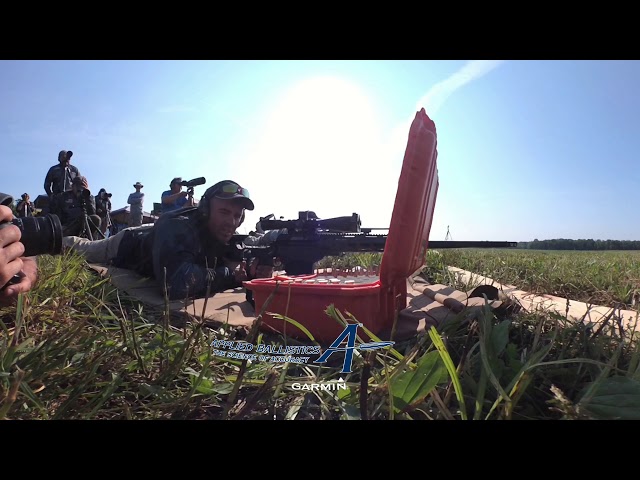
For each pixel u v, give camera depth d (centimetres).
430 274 453
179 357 135
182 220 315
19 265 158
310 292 184
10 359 117
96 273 339
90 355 138
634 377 106
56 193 748
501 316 210
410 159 169
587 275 422
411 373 108
